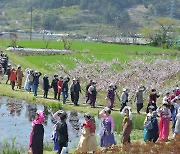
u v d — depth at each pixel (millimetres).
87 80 76750
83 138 36219
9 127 48969
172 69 87375
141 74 78312
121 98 56344
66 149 31625
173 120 46844
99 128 49500
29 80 69312
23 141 43344
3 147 40562
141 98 57500
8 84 74375
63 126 34500
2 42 179000
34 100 63781
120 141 43125
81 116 56344
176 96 48938
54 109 59750
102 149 35844
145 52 143000
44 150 38469
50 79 84750
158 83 74500
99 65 86188
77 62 90688
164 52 146750
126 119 38125
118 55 129250
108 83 73062
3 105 60781
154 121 39688
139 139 43438
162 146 35062
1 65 77812
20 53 129375
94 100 60875
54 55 127812
